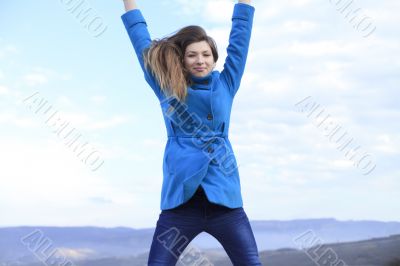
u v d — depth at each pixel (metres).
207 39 2.54
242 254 2.47
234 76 2.61
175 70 2.47
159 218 2.52
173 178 2.47
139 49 2.67
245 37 2.62
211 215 2.46
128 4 2.76
